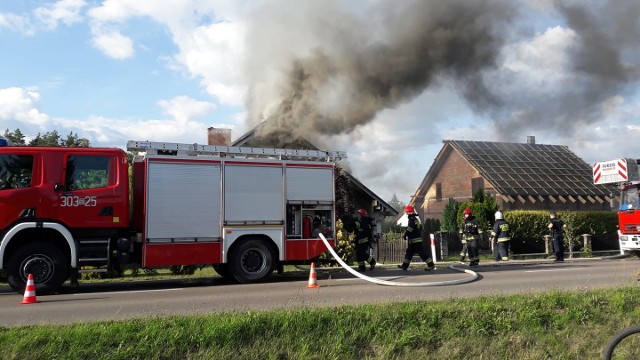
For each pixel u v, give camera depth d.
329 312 5.98
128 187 9.84
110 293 9.34
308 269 13.91
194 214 10.32
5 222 9.01
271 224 10.92
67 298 8.73
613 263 15.28
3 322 6.39
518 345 5.65
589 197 27.14
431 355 5.33
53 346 4.86
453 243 20.00
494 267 14.12
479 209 20.94
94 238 9.59
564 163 30.16
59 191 9.32
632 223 16.17
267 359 4.99
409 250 13.03
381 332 5.59
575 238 21.41
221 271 11.62
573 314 6.40
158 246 10.00
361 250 12.62
